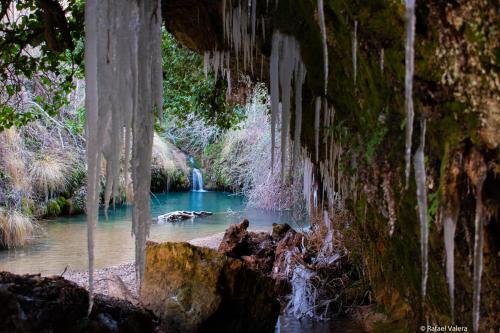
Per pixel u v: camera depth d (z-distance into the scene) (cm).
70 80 623
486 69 206
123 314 462
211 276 539
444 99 228
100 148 374
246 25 409
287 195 1470
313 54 354
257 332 568
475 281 221
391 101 267
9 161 1102
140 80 391
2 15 534
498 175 219
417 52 228
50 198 1307
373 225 391
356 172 339
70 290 423
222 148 1888
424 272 231
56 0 516
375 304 629
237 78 655
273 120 398
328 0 273
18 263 884
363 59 274
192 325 526
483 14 200
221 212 1514
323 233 775
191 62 780
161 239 1115
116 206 1479
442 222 245
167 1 477
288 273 739
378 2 234
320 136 444
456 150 229
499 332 248
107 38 376
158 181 1827
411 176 265
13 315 378
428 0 213
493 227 235
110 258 930
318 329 602
